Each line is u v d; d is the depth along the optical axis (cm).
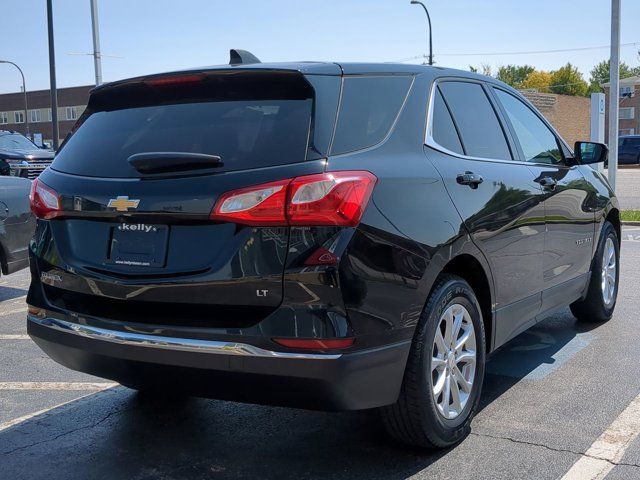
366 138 322
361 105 330
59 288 343
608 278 596
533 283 437
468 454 349
